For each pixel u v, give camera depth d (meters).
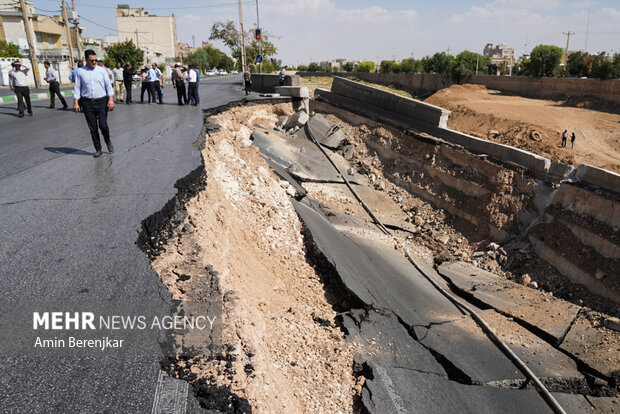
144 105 18.00
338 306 7.57
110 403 2.84
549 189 11.06
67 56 52.53
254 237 8.00
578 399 6.61
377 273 8.72
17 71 13.78
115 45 49.47
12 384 2.92
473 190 12.70
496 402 6.07
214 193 7.18
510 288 9.68
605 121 30.44
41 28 55.59
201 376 3.20
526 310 8.72
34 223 5.32
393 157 15.73
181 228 5.46
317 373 5.18
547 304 9.02
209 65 106.00
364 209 12.82
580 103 35.94
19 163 8.01
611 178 9.73
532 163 11.63
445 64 57.31
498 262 10.86
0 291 3.88
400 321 7.33
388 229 12.20
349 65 107.06
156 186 6.74
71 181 6.95
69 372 3.07
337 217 11.21
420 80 60.50
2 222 5.32
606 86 34.91
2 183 6.79
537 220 10.95
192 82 17.53
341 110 18.97
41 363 3.13
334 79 20.05
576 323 8.32
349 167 15.59
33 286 3.98
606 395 6.73
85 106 8.09
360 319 6.96
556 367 7.05
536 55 44.22
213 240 5.50
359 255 9.18
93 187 6.67
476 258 11.23
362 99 18.36
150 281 4.21
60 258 4.51
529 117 31.44
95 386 2.97
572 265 9.69
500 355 7.12
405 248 10.94
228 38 48.16
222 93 24.59
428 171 14.27
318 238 8.89
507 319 8.40
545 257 10.33
